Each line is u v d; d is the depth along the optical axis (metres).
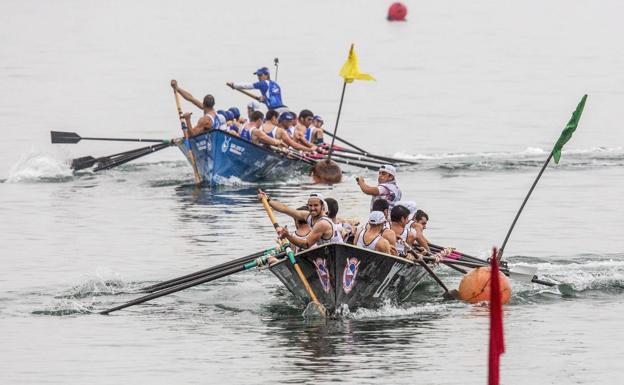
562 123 161.88
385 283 71.50
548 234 93.12
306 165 126.38
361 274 69.75
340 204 108.12
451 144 145.88
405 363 59.81
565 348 62.81
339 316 69.50
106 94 192.00
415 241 76.25
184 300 74.00
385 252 71.00
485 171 125.38
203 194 115.75
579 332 65.94
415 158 135.12
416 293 76.06
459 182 118.44
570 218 99.56
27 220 101.25
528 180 119.25
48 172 127.88
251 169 122.94
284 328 67.06
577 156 135.38
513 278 74.75
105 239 92.75
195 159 122.75
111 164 128.25
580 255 85.38
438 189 114.44
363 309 71.31
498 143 146.12
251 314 70.50
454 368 58.97
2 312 70.81
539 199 108.62
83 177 126.31
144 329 67.06
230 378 57.59
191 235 93.88
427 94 193.25
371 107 178.75
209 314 70.56
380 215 70.88
